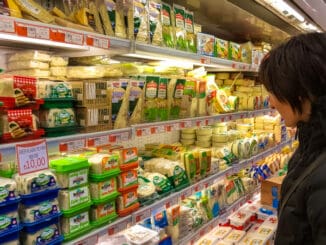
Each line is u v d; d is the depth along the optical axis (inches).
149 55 69.0
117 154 61.9
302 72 36.4
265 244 101.3
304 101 38.1
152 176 76.1
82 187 55.2
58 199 52.6
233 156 109.6
